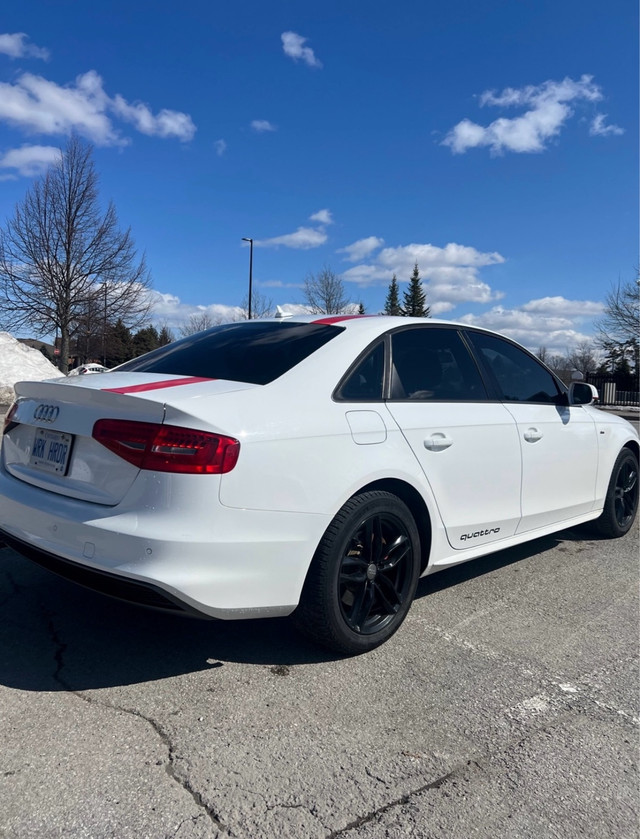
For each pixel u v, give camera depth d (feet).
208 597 7.90
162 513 7.79
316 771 7.04
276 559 8.39
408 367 11.06
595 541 16.72
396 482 10.03
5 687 8.45
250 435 8.20
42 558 9.02
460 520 11.27
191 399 8.23
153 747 7.33
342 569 9.25
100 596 11.55
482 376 12.52
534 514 13.17
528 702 8.63
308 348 10.18
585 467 14.76
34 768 6.88
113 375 10.00
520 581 13.43
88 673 8.92
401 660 9.69
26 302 81.10
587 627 11.14
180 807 6.40
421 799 6.67
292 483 8.50
